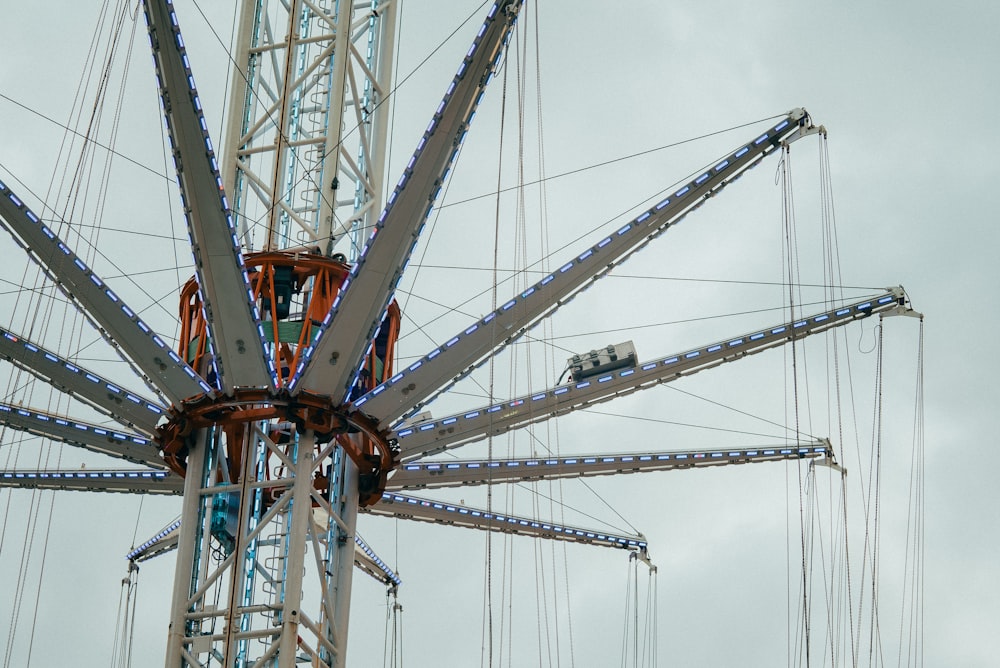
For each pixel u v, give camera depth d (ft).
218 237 126.41
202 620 133.28
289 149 152.35
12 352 132.67
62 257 127.85
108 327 131.44
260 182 150.10
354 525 140.97
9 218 126.31
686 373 145.79
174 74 121.29
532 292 135.44
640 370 143.54
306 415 133.90
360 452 140.77
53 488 151.84
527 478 151.02
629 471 153.28
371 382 142.31
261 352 131.34
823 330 149.07
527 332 137.28
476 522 156.87
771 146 139.23
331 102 151.53
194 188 124.77
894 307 149.18
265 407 134.62
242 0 158.40
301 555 131.44
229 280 127.75
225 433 142.51
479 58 123.44
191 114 122.42
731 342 144.56
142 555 163.32
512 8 122.52
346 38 153.38
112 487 152.66
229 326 129.49
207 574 135.33
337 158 150.00
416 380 135.54
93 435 143.43
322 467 149.07
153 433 138.72
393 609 167.12
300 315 145.18
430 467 148.15
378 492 143.74
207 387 134.62
